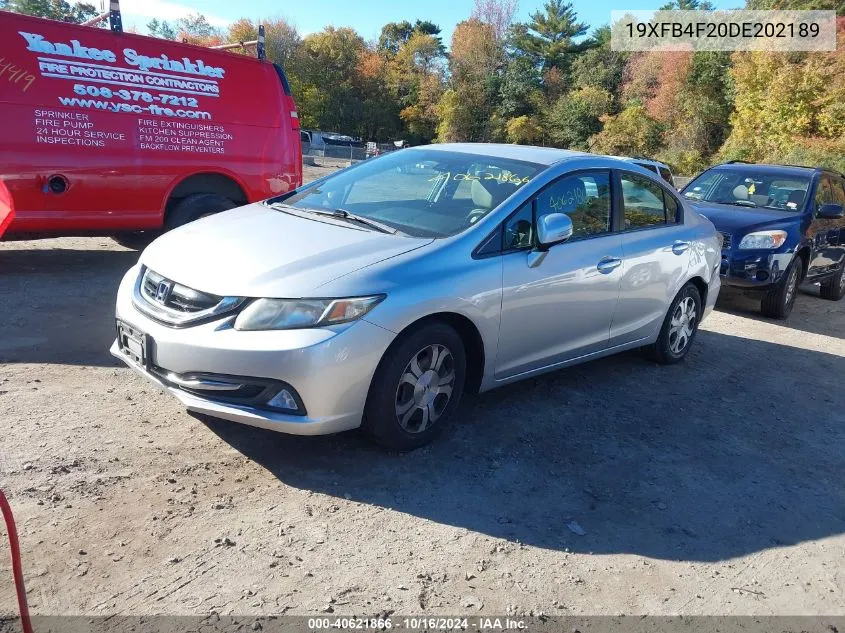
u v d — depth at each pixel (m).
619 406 4.95
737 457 4.35
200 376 3.38
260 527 3.09
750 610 2.90
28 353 4.81
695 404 5.18
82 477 3.31
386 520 3.24
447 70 80.88
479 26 75.50
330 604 2.66
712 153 46.09
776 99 35.34
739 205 9.16
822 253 9.07
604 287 4.79
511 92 69.81
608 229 4.95
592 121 62.19
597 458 4.10
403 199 4.55
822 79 33.88
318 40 80.56
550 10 75.62
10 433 3.64
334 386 3.35
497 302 4.00
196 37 79.06
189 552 2.87
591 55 70.38
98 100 6.69
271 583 2.74
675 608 2.86
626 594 2.91
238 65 7.71
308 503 3.31
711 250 6.04
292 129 8.20
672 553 3.24
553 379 5.34
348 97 79.69
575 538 3.27
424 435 3.88
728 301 9.44
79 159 6.62
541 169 4.56
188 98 7.28
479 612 2.71
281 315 3.32
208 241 3.91
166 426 3.92
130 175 6.95
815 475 4.23
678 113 49.88
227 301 3.38
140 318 3.62
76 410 4.01
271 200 5.00
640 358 6.14
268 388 3.31
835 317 9.10
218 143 7.54
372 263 3.60
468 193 4.41
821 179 9.44
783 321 8.53
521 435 4.28
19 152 6.28
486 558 3.04
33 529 2.90
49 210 6.55
